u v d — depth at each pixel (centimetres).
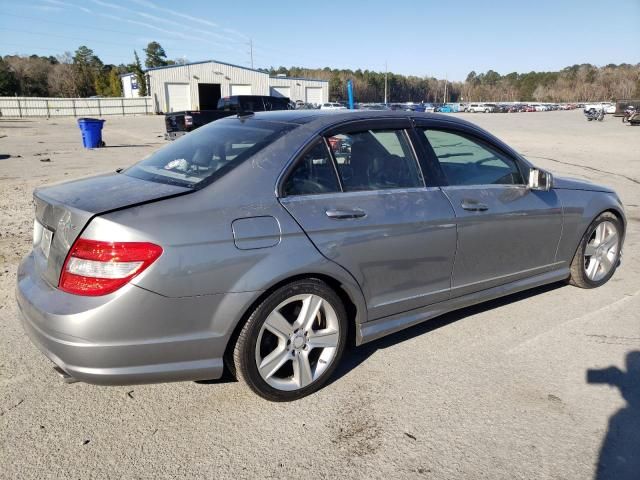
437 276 352
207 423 282
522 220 393
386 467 250
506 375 333
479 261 374
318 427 279
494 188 384
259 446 264
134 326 246
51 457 253
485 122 4172
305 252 284
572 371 339
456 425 282
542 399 308
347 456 258
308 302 294
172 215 255
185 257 251
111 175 330
